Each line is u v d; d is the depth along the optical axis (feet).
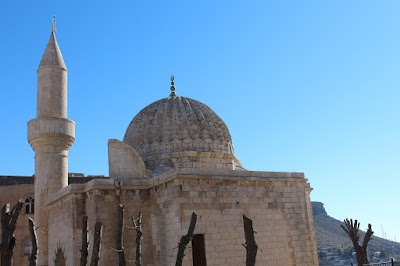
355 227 125.70
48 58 140.46
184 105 138.92
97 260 69.97
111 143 122.83
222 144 134.92
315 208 642.63
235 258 102.42
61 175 132.87
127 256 104.01
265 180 111.45
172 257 99.81
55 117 134.62
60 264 117.91
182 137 130.62
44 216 128.57
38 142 132.87
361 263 121.60
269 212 110.93
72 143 138.21
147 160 128.77
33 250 64.44
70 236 109.19
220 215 103.45
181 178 100.89
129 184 108.37
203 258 98.73
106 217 104.78
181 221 98.37
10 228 61.52
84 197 110.52
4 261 60.44
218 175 105.81
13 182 203.00
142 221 107.65
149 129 134.31
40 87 138.41
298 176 118.42
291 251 111.45
